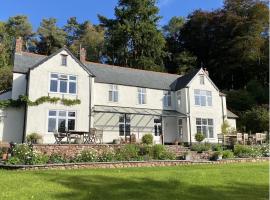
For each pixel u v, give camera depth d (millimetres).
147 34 68062
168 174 17500
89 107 33938
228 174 17953
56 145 24609
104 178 15969
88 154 22812
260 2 70750
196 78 41688
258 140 35281
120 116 37844
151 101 40781
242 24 69062
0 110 31719
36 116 31328
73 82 33875
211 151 28703
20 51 36500
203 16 78438
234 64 67250
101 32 79562
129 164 22359
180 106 41344
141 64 66000
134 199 12164
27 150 21641
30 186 13805
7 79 51812
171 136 40719
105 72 40344
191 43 79688
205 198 12586
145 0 69625
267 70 65125
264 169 20469
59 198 12078
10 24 76812
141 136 38719
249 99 55125
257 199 12539
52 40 78000
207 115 41156
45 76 32656
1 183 14305
